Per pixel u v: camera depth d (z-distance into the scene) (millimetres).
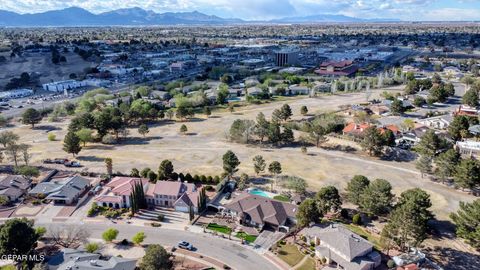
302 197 113812
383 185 98938
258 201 104250
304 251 87562
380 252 85875
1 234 79688
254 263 84000
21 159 145500
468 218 86188
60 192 112125
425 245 89938
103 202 109250
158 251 75625
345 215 101625
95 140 172625
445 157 120562
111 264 75688
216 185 122812
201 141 170250
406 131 168125
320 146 160375
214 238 93750
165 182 113562
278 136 161375
